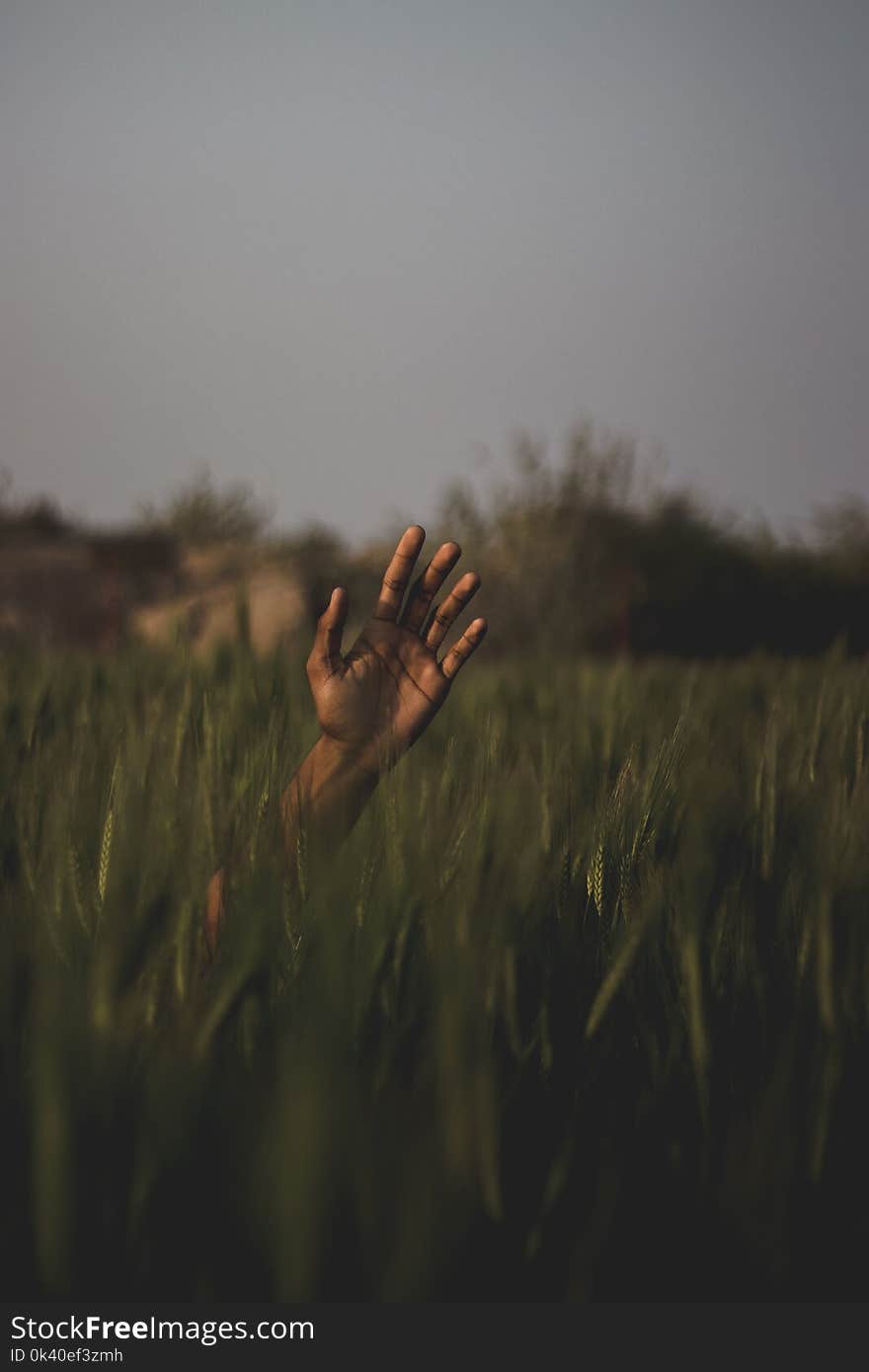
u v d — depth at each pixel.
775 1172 0.59
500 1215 0.55
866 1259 0.61
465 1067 0.57
